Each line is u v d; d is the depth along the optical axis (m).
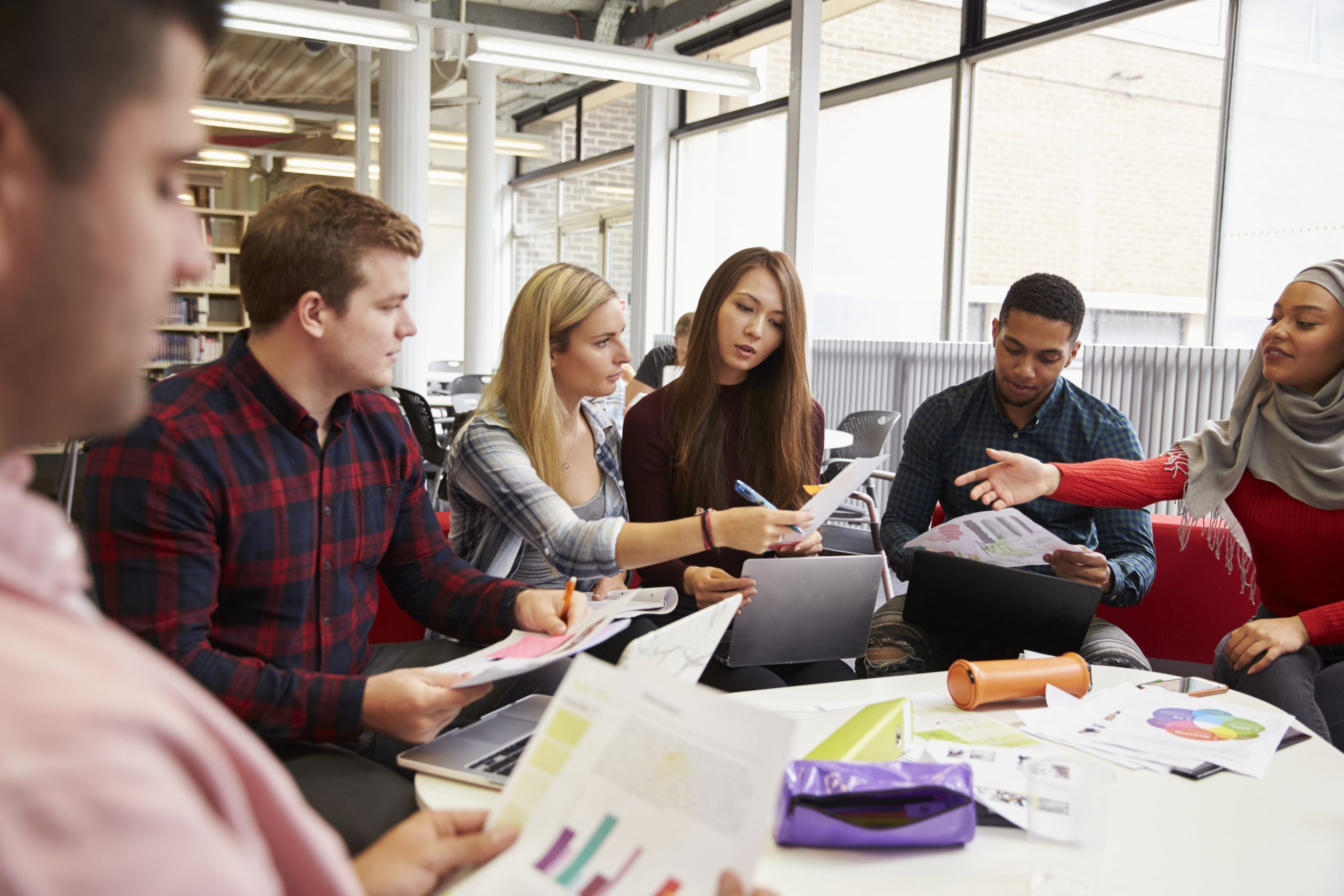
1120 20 4.54
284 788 0.38
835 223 6.38
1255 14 3.98
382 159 6.92
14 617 0.30
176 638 1.22
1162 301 4.46
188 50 0.35
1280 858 0.93
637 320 8.04
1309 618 1.76
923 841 0.92
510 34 5.00
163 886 0.26
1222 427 2.10
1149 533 2.14
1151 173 4.46
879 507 5.55
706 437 2.08
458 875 0.82
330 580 1.43
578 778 0.76
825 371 6.20
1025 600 1.61
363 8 4.79
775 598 1.71
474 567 1.85
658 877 0.67
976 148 5.37
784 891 0.84
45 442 0.35
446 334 11.66
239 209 10.45
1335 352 1.88
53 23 0.31
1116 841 0.96
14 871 0.25
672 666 1.01
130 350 0.35
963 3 5.36
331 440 1.43
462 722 1.52
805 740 1.15
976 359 5.16
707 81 5.46
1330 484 1.86
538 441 1.81
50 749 0.26
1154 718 1.30
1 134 0.31
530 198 11.02
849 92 6.13
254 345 1.36
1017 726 1.26
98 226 0.32
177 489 1.24
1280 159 3.93
